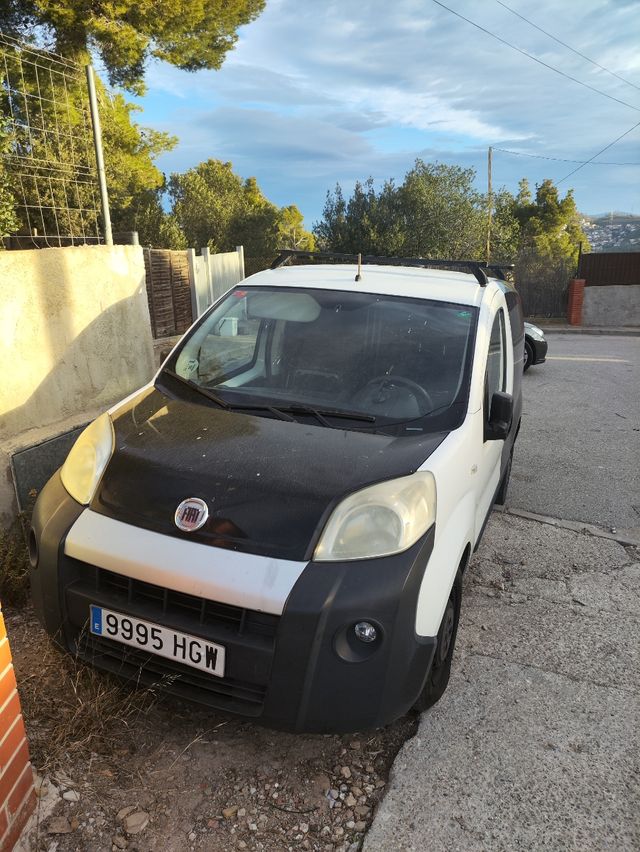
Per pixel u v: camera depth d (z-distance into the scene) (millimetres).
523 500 5391
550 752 2576
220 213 29984
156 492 2330
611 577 4109
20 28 11750
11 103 5094
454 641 2891
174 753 2453
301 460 2416
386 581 2121
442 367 3102
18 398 4004
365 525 2203
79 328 4512
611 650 3312
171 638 2160
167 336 10281
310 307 3443
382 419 2840
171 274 10453
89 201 5668
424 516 2316
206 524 2193
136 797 2248
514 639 3361
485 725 2705
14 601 3279
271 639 2084
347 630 2080
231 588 2072
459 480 2674
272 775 2396
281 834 2160
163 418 2799
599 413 8547
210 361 3303
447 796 2330
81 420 4379
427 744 2574
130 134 16906
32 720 2520
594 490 5680
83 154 5719
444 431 2807
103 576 2293
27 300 4027
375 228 23094
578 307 21438
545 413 8492
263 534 2160
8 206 5055
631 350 15188
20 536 3570
